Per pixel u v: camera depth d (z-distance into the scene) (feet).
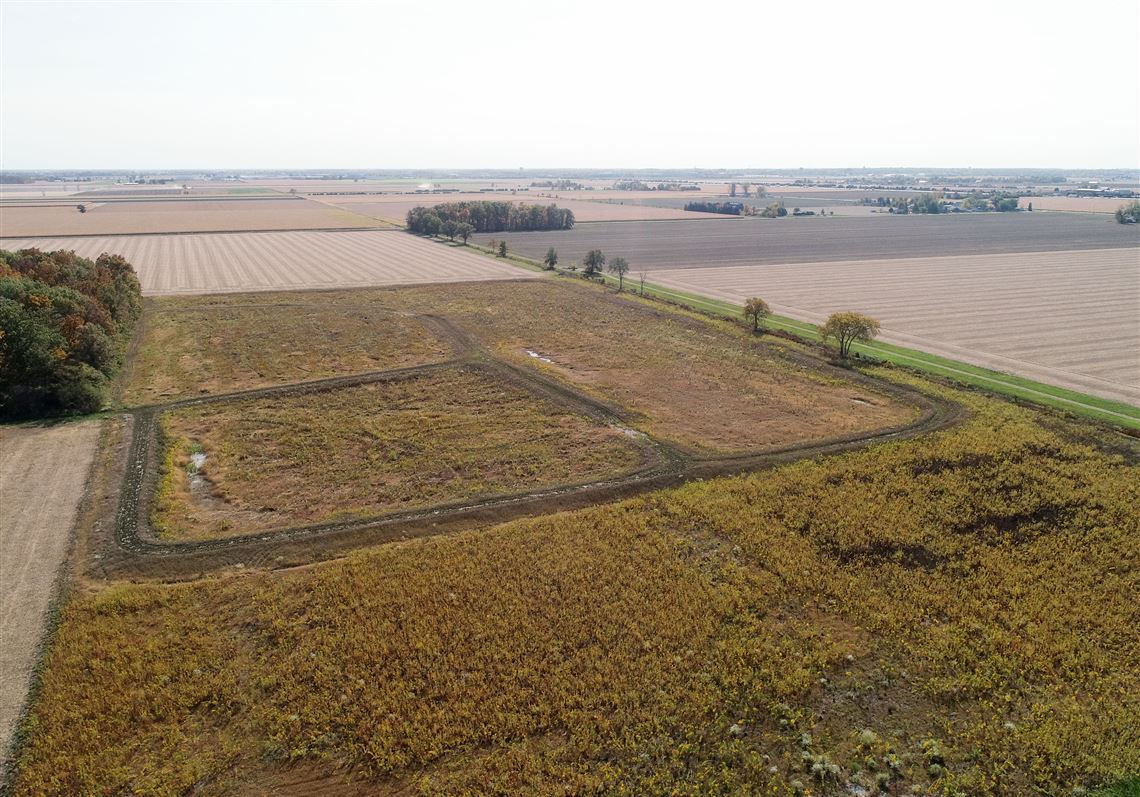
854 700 86.94
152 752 79.25
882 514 128.57
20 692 87.04
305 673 90.27
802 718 84.12
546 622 99.66
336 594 105.70
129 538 121.39
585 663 91.81
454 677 89.04
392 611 101.91
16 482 140.67
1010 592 106.73
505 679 88.74
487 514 130.72
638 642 96.02
